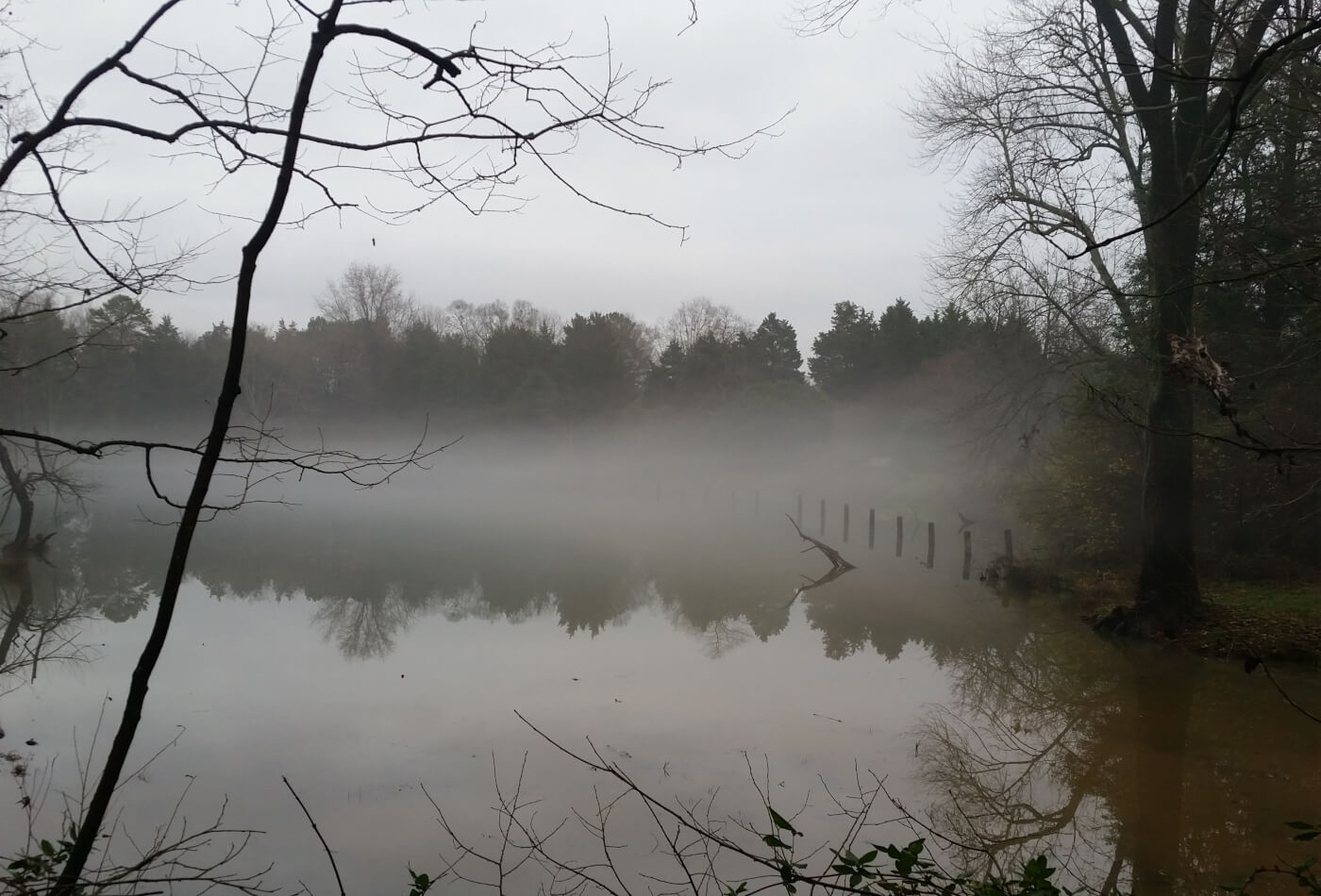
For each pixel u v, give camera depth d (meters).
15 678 13.14
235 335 3.22
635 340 72.06
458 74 3.43
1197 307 17.62
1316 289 8.63
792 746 10.24
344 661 14.45
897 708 11.81
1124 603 16.20
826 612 18.91
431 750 10.13
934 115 18.73
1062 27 16.05
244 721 11.20
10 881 3.72
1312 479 16.19
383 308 65.44
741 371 58.34
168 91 3.33
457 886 6.94
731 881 6.89
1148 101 13.71
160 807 8.49
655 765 9.62
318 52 3.24
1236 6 8.00
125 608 19.06
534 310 82.19
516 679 13.31
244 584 22.42
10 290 5.60
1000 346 25.66
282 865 7.30
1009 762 9.71
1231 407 4.50
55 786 8.93
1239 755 9.84
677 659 14.68
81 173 4.03
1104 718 11.25
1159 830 7.95
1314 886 3.96
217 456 3.28
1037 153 17.16
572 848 7.60
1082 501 20.95
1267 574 17.64
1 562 23.02
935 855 7.36
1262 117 11.15
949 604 19.73
